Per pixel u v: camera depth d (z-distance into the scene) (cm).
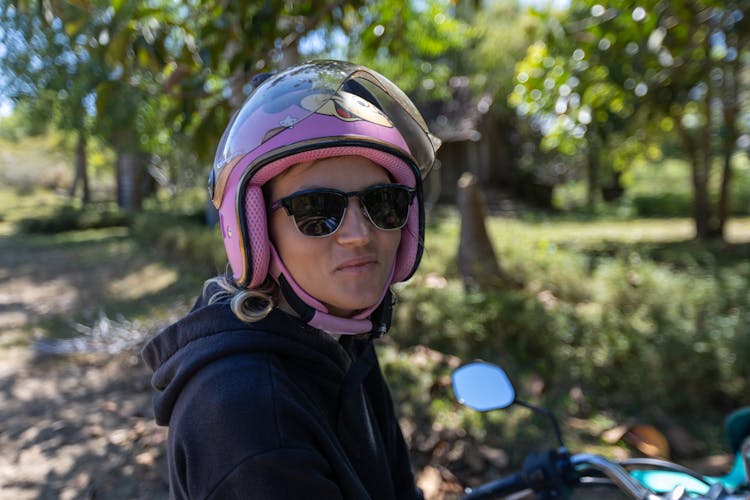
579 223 1855
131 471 337
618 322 435
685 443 347
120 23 283
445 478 316
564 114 572
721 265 898
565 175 3212
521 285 589
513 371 432
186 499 94
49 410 425
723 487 147
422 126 133
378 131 105
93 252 1372
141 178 2202
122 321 650
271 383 95
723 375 380
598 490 164
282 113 99
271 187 105
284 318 105
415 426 359
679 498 136
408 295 499
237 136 103
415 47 1069
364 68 117
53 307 789
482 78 1791
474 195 625
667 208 2202
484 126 2380
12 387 473
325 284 104
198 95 309
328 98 101
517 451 342
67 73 822
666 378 384
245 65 303
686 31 443
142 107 856
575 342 440
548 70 563
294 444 90
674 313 448
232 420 89
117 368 509
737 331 396
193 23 343
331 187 103
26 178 4188
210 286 120
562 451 162
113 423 398
